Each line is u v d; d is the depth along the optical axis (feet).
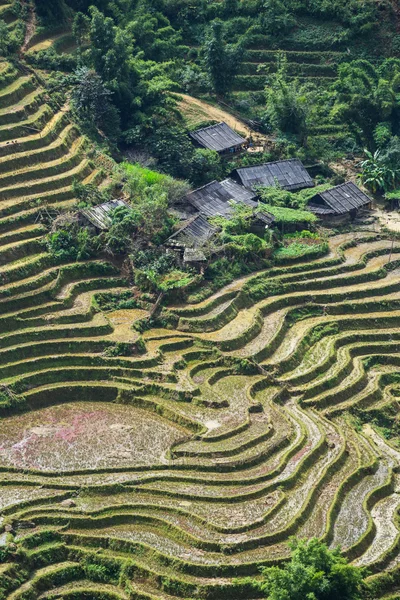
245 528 168.25
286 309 238.89
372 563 165.58
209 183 270.46
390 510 180.34
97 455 186.19
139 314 228.63
